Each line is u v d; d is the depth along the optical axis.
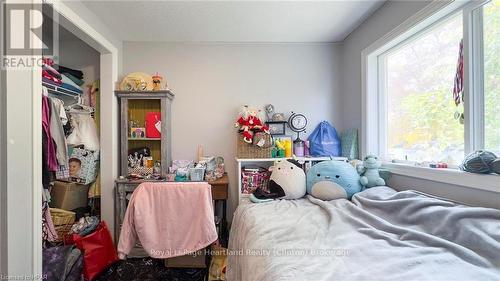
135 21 1.96
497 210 0.97
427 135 1.57
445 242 0.96
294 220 1.36
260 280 0.87
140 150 2.25
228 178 2.36
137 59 2.37
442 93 1.45
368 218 1.30
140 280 1.75
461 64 1.29
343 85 2.44
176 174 2.09
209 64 2.42
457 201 1.23
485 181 1.07
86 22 1.74
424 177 1.44
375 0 1.72
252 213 1.51
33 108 1.24
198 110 2.41
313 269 0.85
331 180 1.77
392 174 1.75
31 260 1.22
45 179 1.57
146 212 1.51
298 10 1.83
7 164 1.14
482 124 1.21
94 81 2.39
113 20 1.95
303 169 2.10
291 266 0.87
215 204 2.29
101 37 1.95
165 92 2.13
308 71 2.47
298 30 2.18
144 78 2.19
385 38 1.75
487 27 1.19
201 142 2.41
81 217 2.12
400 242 1.02
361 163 1.90
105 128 2.13
